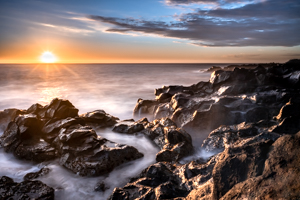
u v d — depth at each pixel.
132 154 8.23
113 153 7.71
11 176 7.28
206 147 8.72
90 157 7.50
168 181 5.15
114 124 11.46
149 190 4.84
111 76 67.88
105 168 7.30
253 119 10.82
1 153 8.74
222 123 11.16
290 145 3.16
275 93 12.02
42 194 5.77
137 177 6.27
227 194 3.16
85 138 8.23
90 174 7.08
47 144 8.70
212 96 14.17
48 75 73.62
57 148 8.48
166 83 45.66
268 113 10.85
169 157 7.86
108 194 6.30
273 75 14.53
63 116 10.30
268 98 11.68
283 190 2.66
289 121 7.52
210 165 5.57
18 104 24.58
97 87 39.53
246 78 14.95
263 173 3.07
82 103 24.53
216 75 15.98
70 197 6.21
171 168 6.41
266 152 3.41
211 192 3.66
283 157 3.08
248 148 3.65
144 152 8.91
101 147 7.89
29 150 8.30
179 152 8.01
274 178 2.89
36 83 46.91
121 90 35.03
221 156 3.80
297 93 11.60
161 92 18.22
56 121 9.79
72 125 9.42
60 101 10.72
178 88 17.41
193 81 49.12
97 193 6.34
